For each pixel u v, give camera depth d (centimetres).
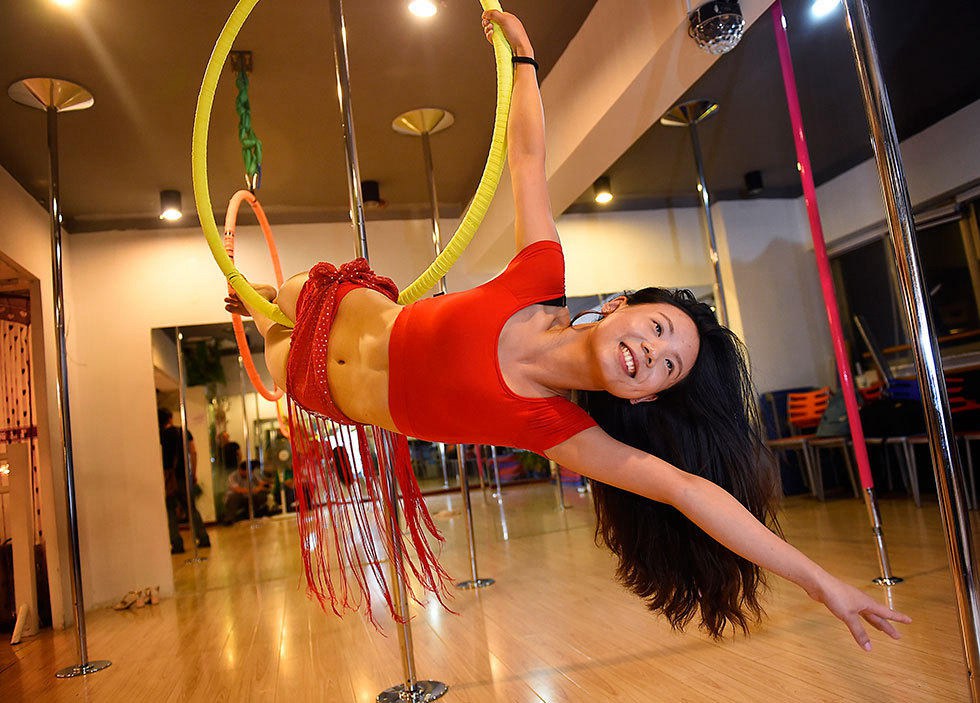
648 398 169
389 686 269
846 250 667
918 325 163
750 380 175
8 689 328
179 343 557
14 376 511
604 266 637
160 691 296
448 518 606
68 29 325
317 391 176
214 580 539
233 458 557
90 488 531
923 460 570
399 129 459
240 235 579
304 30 345
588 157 413
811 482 603
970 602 159
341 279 182
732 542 134
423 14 344
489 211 552
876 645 248
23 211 469
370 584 468
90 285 549
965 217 567
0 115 388
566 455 155
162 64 358
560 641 298
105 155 449
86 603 515
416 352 160
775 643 263
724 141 539
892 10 392
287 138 455
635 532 177
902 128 568
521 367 159
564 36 391
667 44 304
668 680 240
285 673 300
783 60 342
